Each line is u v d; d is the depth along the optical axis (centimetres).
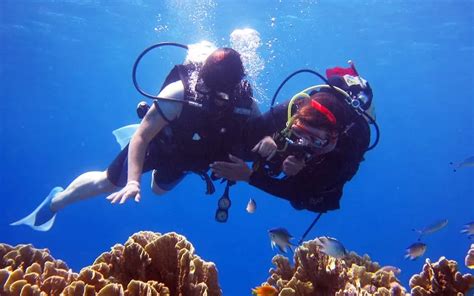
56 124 6625
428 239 5228
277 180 425
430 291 397
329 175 417
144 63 3794
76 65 3744
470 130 7244
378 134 452
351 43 3039
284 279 482
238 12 2362
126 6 2317
